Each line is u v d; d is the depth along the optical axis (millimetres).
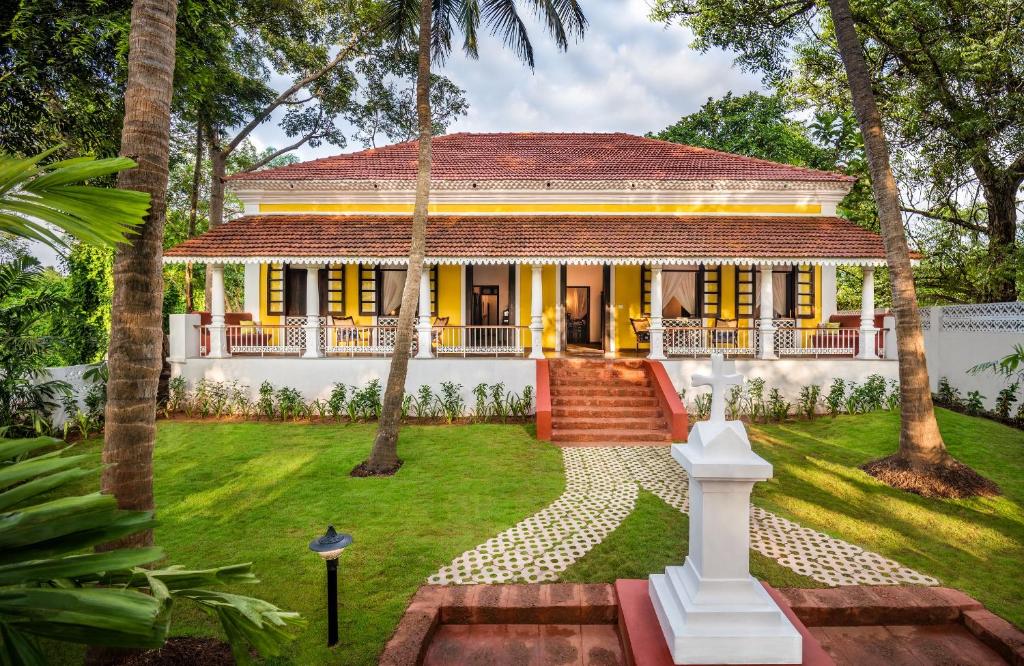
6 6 7844
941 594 4641
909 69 14406
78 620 1732
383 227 13672
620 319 15625
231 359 12008
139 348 4062
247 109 18734
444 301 15469
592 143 18547
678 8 13852
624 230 13477
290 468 8281
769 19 12523
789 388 12148
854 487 7500
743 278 15023
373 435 10227
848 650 4121
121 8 8648
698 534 3529
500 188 14477
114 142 9625
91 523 1953
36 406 9719
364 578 4969
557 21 11312
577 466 8633
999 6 12180
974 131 12883
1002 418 10445
